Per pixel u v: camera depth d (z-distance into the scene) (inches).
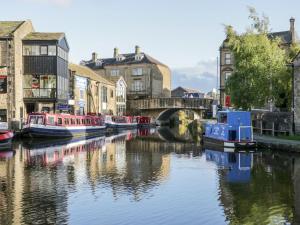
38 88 1844.2
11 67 1744.6
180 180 838.5
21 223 552.1
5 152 1277.1
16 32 1761.8
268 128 1679.4
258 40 1701.5
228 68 2827.3
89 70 2864.2
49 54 1844.2
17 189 745.0
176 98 3179.1
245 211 611.5
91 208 625.3
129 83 3531.0
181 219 576.1
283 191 735.7
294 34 2620.6
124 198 685.3
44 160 1106.7
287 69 1685.5
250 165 1026.7
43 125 1712.6
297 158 1135.0
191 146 1542.8
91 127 2119.8
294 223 557.3
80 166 1010.7
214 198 688.4
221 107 2669.8
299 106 1509.6
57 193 714.8
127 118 2864.2
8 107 1744.6
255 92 1665.8
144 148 1470.2
